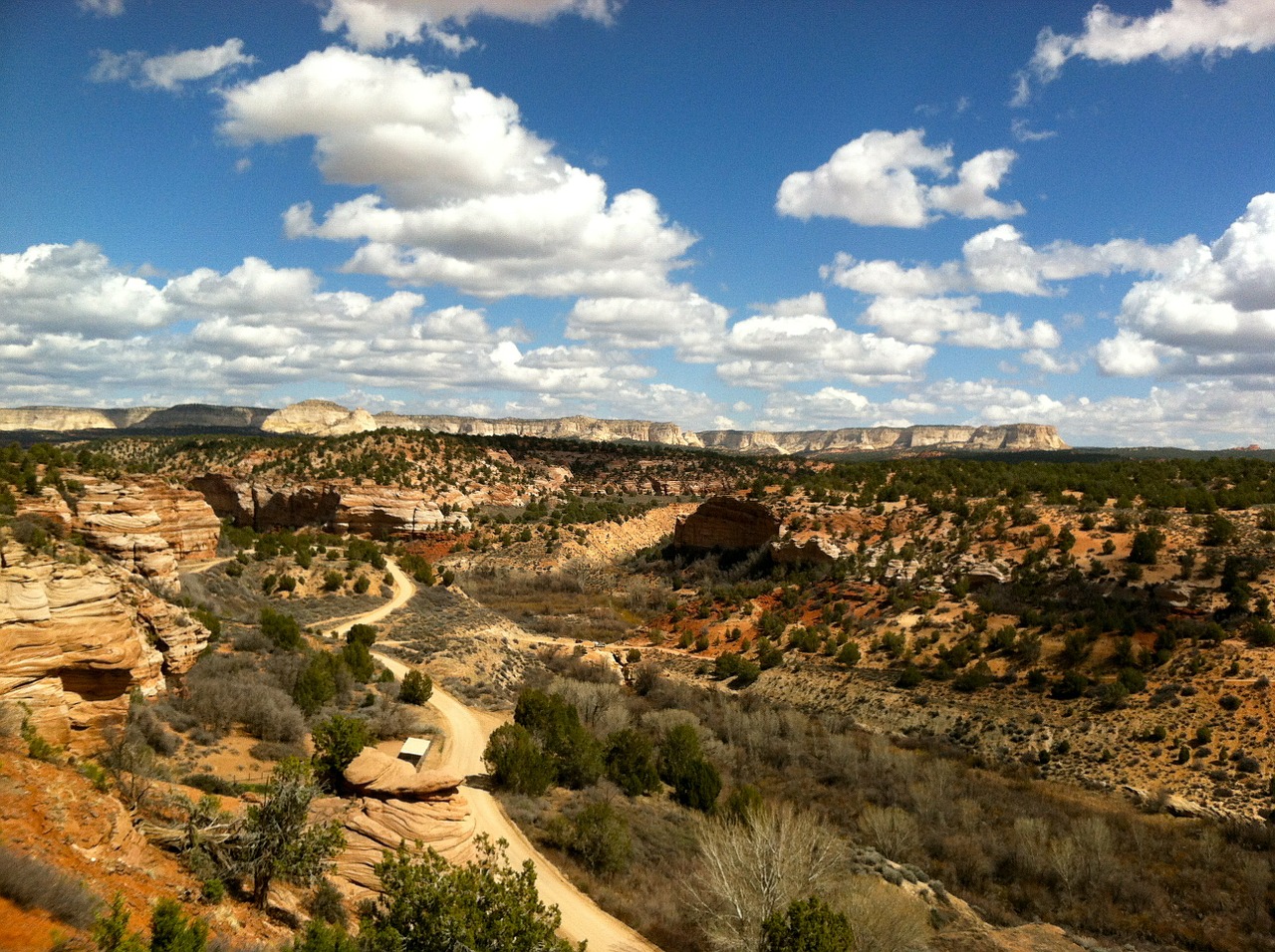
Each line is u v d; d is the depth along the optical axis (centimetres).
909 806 3994
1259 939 2766
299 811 1655
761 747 4906
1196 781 4075
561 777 3741
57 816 1339
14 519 2780
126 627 2206
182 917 1179
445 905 1580
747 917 2209
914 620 6556
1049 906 3078
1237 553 5928
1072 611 5853
